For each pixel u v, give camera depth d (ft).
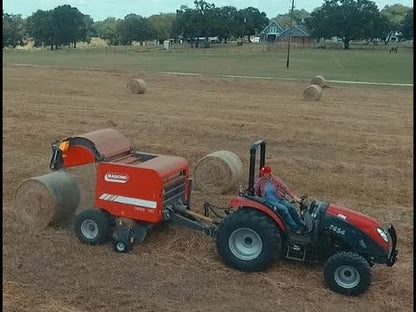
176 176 27.48
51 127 57.16
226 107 75.15
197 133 55.98
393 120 67.26
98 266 24.47
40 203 28.58
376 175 42.01
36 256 25.30
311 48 314.55
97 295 21.94
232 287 23.02
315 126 61.62
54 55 234.17
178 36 386.11
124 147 28.63
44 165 41.60
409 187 39.09
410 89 106.32
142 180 25.58
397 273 24.73
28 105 72.59
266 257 23.79
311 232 23.76
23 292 21.88
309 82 114.83
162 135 54.90
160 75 124.88
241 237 24.34
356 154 49.11
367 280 22.33
